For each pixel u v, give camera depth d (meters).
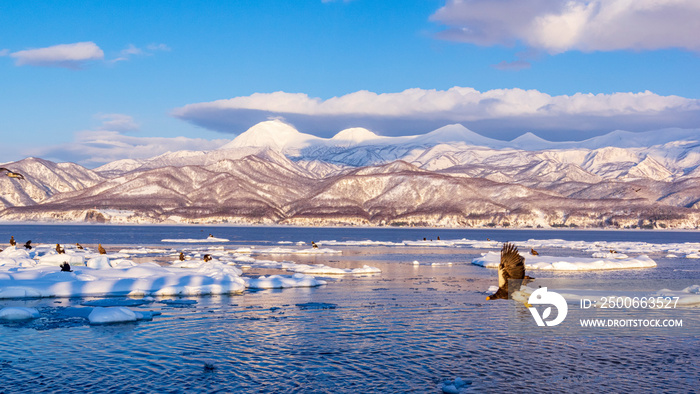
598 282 42.50
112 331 25.52
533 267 56.81
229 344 23.47
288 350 22.67
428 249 103.50
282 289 40.06
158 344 23.36
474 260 66.25
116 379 18.91
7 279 38.41
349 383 18.88
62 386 18.17
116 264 49.56
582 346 23.34
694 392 18.11
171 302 33.59
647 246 115.44
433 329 26.45
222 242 131.62
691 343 23.81
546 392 18.09
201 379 19.05
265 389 18.17
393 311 30.98
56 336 24.48
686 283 42.91
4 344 23.08
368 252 91.88
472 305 33.16
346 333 25.66
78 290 36.66
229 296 36.50
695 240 187.00
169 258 69.75
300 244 123.00
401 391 18.12
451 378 19.39
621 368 20.47
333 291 39.25
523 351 22.72
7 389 17.83
